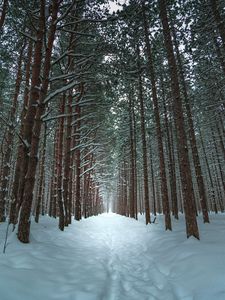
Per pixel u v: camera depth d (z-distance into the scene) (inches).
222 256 189.0
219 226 405.4
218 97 531.2
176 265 204.4
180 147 313.6
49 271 157.5
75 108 586.2
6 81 490.9
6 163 414.6
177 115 323.0
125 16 290.0
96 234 452.8
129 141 959.6
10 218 293.3
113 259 253.0
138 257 272.5
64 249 237.0
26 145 249.3
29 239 227.1
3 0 353.7
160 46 453.1
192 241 261.9
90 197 1184.8
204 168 1210.0
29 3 297.3
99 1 308.5
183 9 389.1
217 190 1149.7
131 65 350.9
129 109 829.2
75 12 342.0
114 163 1414.9
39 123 248.4
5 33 384.2
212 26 381.1
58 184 406.9
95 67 339.0
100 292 140.8
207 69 462.9
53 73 442.0
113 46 322.0
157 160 1074.1
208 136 1009.5
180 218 719.7
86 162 655.8
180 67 534.6
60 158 422.6
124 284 177.6
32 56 469.1
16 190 311.7
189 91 603.2
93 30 347.9
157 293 161.3
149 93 666.2
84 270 179.6
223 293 137.6
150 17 385.7
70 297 126.4
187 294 151.5
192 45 417.1
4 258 165.2
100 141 828.6
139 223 662.5
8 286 117.6
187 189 295.7
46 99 250.5
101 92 433.4
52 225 425.1
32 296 117.4
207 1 389.1
